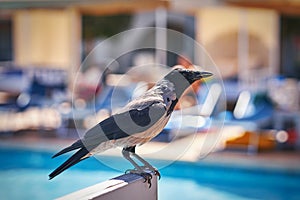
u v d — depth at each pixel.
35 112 12.06
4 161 9.42
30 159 9.37
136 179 3.03
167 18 13.18
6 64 14.81
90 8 10.80
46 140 9.59
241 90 11.01
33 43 14.88
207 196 6.99
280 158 8.09
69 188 7.29
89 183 7.44
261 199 6.89
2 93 11.62
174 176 8.21
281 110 9.41
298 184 7.73
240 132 8.70
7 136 10.04
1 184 7.66
